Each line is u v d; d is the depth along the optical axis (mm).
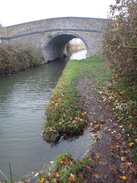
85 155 2941
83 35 20203
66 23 20656
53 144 3650
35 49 22328
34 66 18828
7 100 7180
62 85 7098
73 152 3250
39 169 2857
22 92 8367
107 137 3441
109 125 3912
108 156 2842
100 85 6887
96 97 5680
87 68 11297
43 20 21625
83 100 5461
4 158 3289
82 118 4367
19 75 13344
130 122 3732
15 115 5527
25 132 4316
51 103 5238
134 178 2324
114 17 4812
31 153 3395
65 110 4551
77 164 2656
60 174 2479
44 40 22250
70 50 40938
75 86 7031
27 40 23156
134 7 3787
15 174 2818
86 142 3539
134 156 2736
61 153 3189
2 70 13508
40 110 5945
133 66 3535
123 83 4891
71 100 5281
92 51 20188
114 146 3082
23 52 17547
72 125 3994
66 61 24938
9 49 16047
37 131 4344
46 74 13492
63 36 23812
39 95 7820
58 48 29109
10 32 23703
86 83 7496
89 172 2498
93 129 3928
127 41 3576
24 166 3004
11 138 4039
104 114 4484
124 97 4828
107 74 8695
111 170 2521
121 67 3998
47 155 3264
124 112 4227
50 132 3924
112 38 4414
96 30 19312
